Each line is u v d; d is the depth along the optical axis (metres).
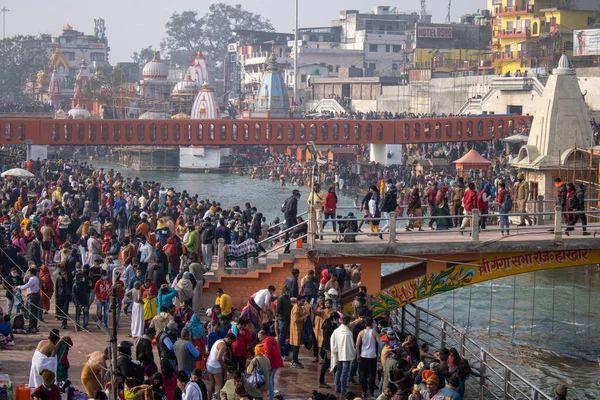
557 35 113.31
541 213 32.06
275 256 33.41
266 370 23.23
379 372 26.20
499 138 93.38
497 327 39.06
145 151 119.50
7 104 163.62
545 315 41.12
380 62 163.50
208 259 36.00
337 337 25.11
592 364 33.94
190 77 146.25
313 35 175.25
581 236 32.72
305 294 29.25
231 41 196.38
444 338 30.69
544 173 56.72
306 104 146.62
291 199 35.94
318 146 110.50
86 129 91.50
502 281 48.94
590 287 43.59
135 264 33.19
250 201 85.62
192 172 117.75
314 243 31.59
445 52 137.00
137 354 23.52
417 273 33.12
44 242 38.88
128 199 52.91
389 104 133.38
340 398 25.12
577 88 57.31
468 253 31.95
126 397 20.47
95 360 22.02
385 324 26.69
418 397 20.91
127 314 32.97
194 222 44.19
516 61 120.50
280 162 111.69
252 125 94.19
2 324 28.17
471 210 33.84
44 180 64.50
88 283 30.81
